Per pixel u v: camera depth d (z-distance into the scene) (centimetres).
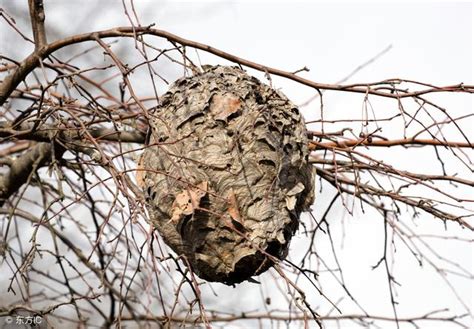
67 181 570
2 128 544
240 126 521
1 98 539
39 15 526
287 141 521
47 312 533
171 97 544
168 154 476
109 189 454
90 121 527
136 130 574
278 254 511
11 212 560
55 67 532
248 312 648
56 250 595
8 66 591
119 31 503
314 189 531
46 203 605
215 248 508
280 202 512
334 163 518
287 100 537
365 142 536
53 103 508
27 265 495
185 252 515
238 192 509
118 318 467
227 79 544
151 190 520
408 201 535
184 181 470
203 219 505
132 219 444
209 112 528
